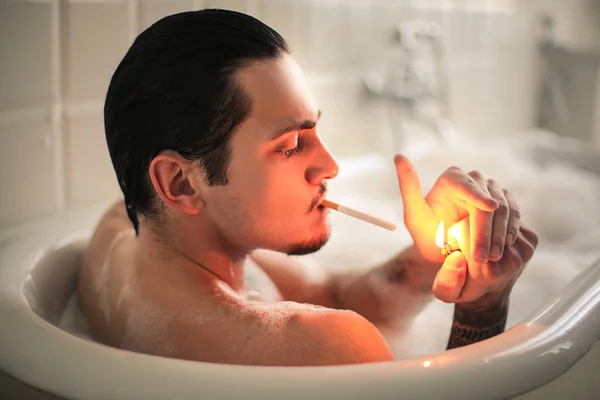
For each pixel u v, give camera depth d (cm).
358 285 91
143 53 64
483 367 50
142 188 69
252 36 64
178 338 64
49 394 52
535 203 162
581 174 175
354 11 154
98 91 108
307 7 143
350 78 156
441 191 77
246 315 62
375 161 155
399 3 165
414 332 95
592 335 60
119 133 67
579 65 205
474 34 187
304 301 90
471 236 69
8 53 95
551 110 212
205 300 65
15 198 98
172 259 69
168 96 63
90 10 105
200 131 63
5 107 95
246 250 73
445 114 174
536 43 208
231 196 66
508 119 204
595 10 219
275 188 66
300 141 68
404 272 87
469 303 74
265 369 50
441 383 49
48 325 59
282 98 64
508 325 103
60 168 105
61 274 83
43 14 99
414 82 159
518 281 120
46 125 102
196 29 64
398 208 149
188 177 66
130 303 69
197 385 48
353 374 49
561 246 149
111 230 81
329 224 72
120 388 49
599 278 69
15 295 67
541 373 52
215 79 62
